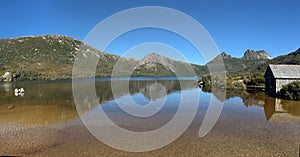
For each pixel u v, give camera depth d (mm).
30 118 18734
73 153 10922
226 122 16953
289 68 34844
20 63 152750
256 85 47781
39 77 118062
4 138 13367
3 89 52000
